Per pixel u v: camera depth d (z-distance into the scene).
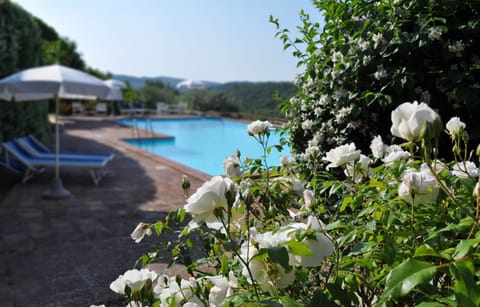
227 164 1.76
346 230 1.13
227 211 1.04
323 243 0.95
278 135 3.48
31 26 9.76
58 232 4.67
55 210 5.56
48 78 6.07
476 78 2.71
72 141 12.66
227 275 1.17
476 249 0.90
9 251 4.10
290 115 3.48
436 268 0.78
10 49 8.42
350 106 2.93
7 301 3.12
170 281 1.42
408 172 1.24
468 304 0.75
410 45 2.73
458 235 1.19
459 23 2.75
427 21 2.63
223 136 15.88
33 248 4.18
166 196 6.34
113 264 3.76
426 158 0.95
